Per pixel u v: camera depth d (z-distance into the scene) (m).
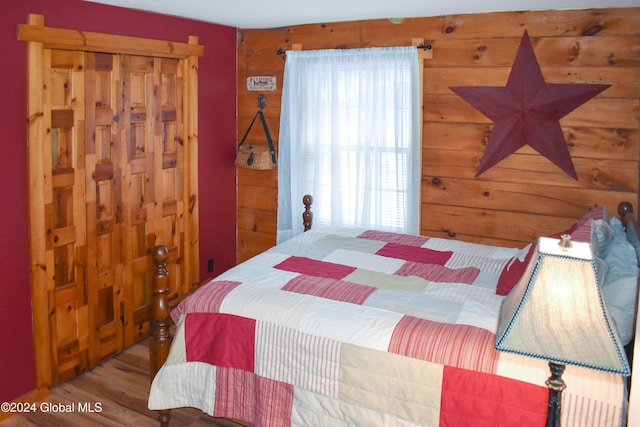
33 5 2.91
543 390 2.02
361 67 4.04
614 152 3.46
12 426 2.91
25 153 2.96
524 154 3.70
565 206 3.64
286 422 2.41
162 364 2.69
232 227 4.78
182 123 4.09
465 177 3.89
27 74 2.91
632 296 2.13
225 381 2.53
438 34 3.83
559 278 1.62
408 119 3.96
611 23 3.37
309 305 2.49
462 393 2.12
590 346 1.58
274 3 3.35
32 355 3.11
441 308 2.47
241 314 2.51
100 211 3.47
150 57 3.74
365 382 2.26
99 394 3.24
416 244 3.50
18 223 2.96
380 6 3.45
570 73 3.51
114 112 3.50
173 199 4.08
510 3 3.31
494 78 3.71
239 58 4.58
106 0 3.21
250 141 4.64
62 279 3.26
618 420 1.95
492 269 3.04
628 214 3.17
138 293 3.84
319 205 4.36
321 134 4.27
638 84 3.35
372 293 2.64
